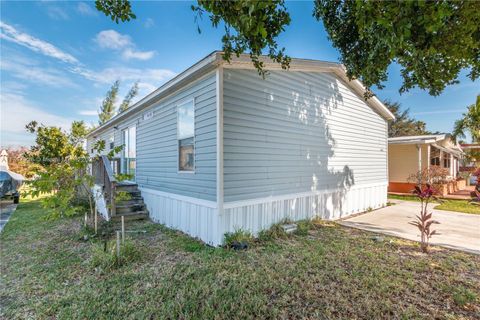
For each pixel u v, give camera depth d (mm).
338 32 4098
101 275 3305
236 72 4578
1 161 15703
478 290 2852
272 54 2959
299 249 4129
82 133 11172
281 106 5391
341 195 6957
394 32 2125
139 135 7734
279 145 5352
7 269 3584
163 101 6312
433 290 2846
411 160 11719
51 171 4746
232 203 4500
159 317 2389
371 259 3715
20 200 11211
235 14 2215
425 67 3320
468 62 3064
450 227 5625
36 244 4707
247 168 4754
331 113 6680
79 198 7344
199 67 4441
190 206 5129
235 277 3148
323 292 2783
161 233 5297
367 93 5656
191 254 3992
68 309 2561
